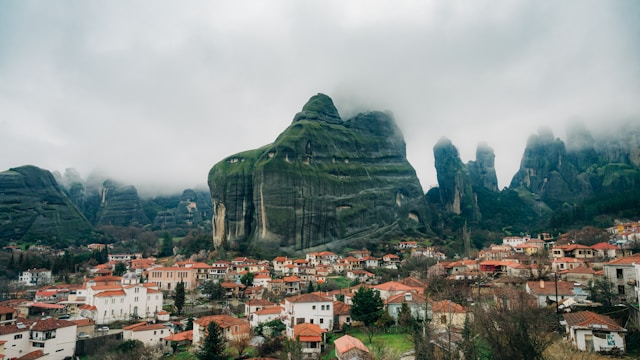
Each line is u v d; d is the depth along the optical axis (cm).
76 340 11056
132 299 14025
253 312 12075
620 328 6278
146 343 11181
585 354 6116
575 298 9044
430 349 6688
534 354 5575
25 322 11338
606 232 19525
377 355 7406
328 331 9769
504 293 8462
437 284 12412
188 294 17525
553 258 15800
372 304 9912
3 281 19000
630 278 8619
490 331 5969
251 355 9044
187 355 10175
